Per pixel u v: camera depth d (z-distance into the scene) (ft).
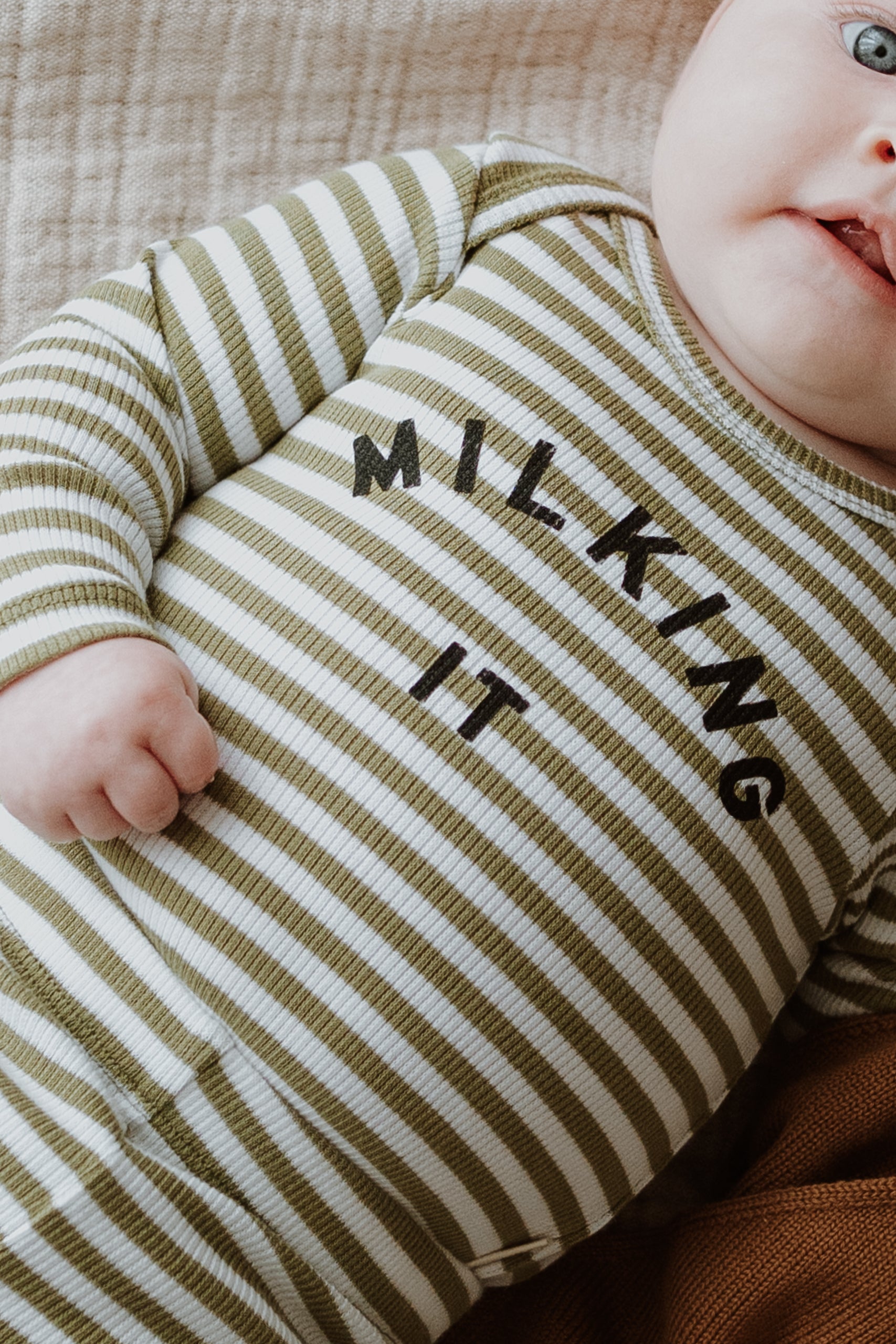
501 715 2.28
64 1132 2.12
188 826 2.26
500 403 2.44
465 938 2.23
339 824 2.23
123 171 3.08
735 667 2.38
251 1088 2.20
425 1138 2.28
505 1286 2.73
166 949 2.24
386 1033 2.22
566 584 2.36
